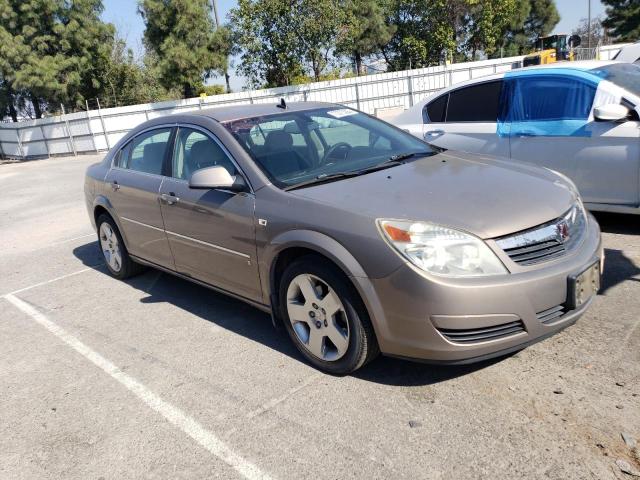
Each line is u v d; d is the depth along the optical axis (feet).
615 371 10.18
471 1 99.25
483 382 10.31
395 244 9.48
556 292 9.52
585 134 17.04
